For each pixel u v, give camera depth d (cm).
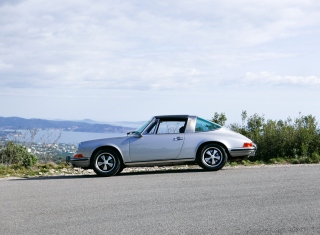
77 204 803
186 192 896
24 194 935
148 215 695
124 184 1046
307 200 776
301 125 1819
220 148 1278
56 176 1341
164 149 1274
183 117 1308
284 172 1181
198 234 576
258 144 1756
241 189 913
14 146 1784
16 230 625
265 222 627
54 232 608
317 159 1588
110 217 689
